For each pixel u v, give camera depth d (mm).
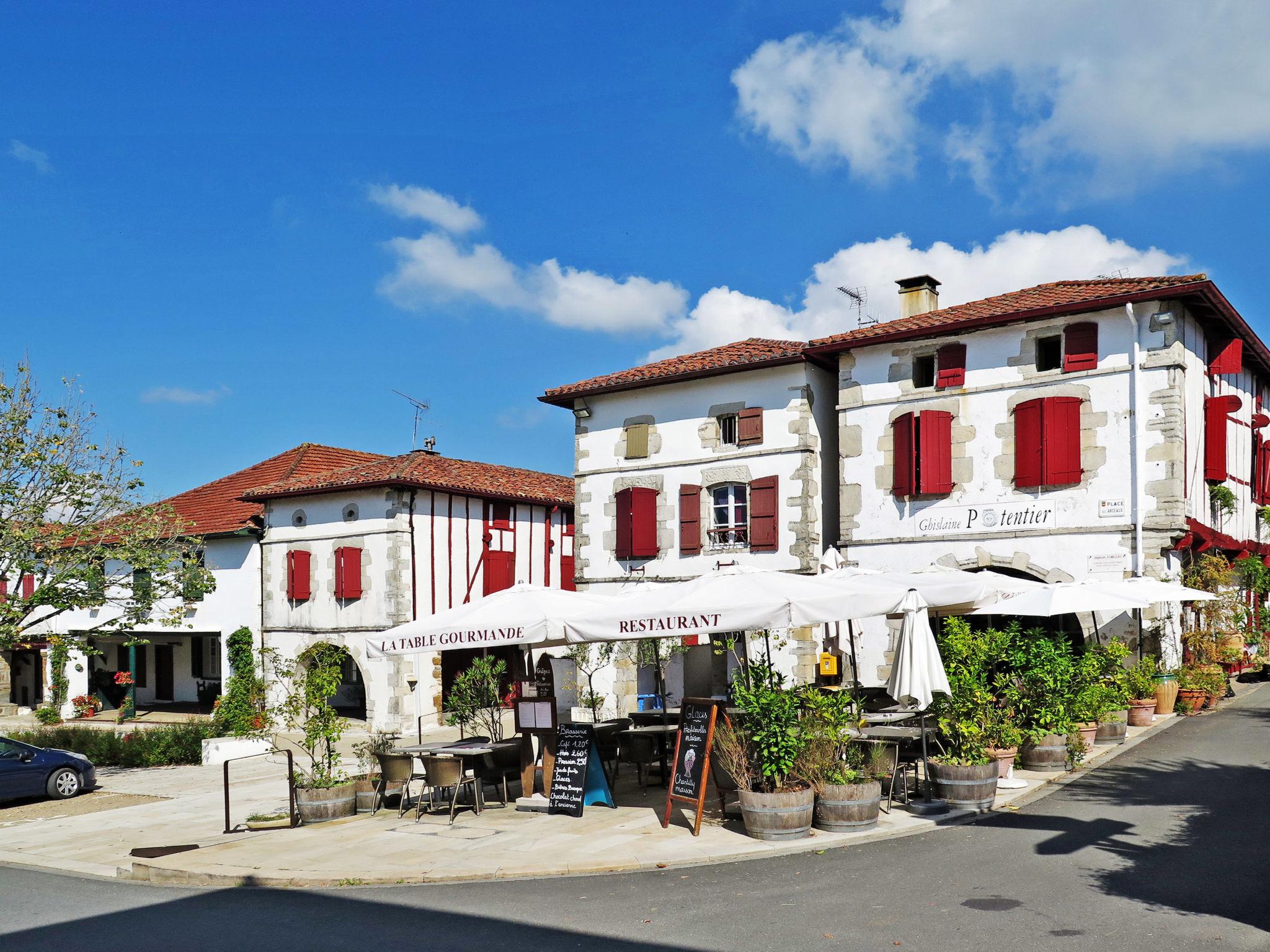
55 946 7484
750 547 20094
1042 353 17578
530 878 8719
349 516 25016
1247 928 6348
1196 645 16500
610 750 12820
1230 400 17438
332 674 12414
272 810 13352
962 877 7785
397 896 8438
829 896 7523
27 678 32844
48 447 19453
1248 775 10914
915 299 21906
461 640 11297
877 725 12016
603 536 22188
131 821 13578
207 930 7711
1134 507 16125
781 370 19969
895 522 18500
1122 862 7965
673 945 6660
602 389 22031
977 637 11992
